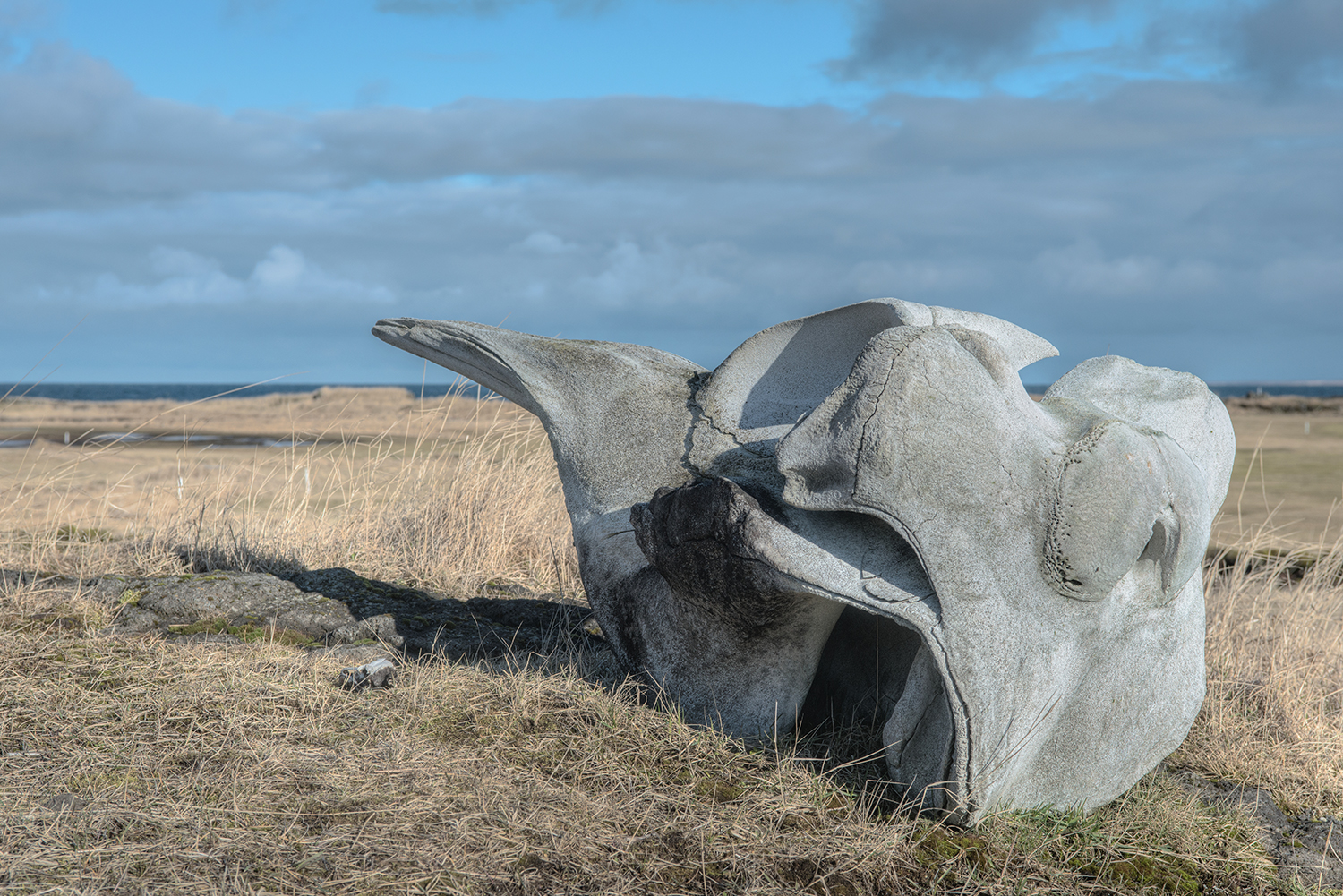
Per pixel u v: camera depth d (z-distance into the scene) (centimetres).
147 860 229
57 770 270
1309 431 2773
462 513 615
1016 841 279
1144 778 338
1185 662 319
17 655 345
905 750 292
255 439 2150
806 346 352
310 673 355
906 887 255
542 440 696
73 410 3909
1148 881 273
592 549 368
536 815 264
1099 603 282
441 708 331
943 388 270
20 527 591
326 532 610
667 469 361
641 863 250
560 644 415
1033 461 273
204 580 440
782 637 315
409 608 459
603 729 319
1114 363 356
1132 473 275
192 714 308
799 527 293
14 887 214
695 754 310
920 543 269
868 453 271
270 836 243
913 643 343
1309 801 343
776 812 279
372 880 229
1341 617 516
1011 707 272
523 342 399
